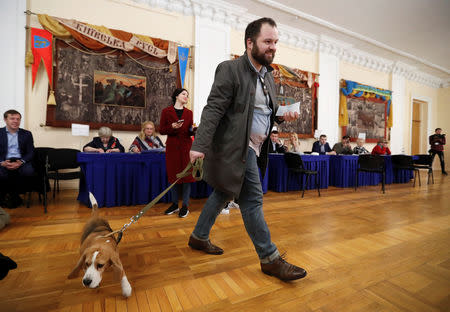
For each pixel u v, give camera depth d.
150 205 1.52
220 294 1.44
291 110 1.77
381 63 9.70
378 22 7.17
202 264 1.82
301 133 7.77
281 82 7.36
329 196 4.82
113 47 5.00
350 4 6.29
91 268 1.14
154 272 1.69
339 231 2.68
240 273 1.69
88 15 4.93
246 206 1.63
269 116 1.69
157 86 5.53
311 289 1.51
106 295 1.41
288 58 7.64
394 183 7.06
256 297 1.41
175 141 3.09
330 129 8.39
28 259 1.86
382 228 2.80
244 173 1.53
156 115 5.53
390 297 1.43
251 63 1.53
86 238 1.39
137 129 5.34
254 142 1.65
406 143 10.94
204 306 1.32
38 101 4.59
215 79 1.52
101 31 4.89
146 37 5.32
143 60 5.39
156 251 2.05
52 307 1.29
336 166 6.19
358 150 7.58
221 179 1.51
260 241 1.62
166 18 5.69
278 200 4.36
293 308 1.32
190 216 3.15
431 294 1.47
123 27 5.25
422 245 2.29
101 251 1.18
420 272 1.75
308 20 6.95
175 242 2.26
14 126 3.49
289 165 5.02
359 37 7.96
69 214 3.12
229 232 2.55
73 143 4.86
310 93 7.89
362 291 1.50
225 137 1.51
